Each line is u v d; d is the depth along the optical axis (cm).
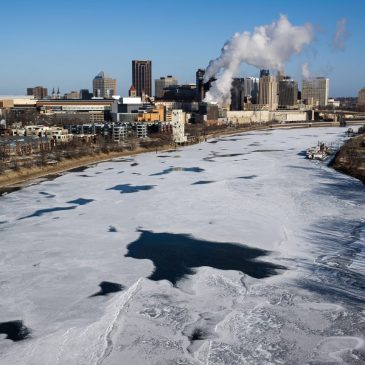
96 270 10306
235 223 13675
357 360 6969
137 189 19025
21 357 7075
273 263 10688
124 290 9319
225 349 7288
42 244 11931
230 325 7969
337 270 10212
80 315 8312
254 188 18750
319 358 7025
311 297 8938
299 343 7412
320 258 10919
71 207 15888
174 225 13600
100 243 12062
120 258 11025
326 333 7681
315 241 12062
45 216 14675
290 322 8031
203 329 7862
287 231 12850
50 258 10981
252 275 10050
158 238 12469
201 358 7062
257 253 11306
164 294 9125
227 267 10494
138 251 11500
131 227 13450
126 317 8244
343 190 18212
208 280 9769
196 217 14400
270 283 9594
